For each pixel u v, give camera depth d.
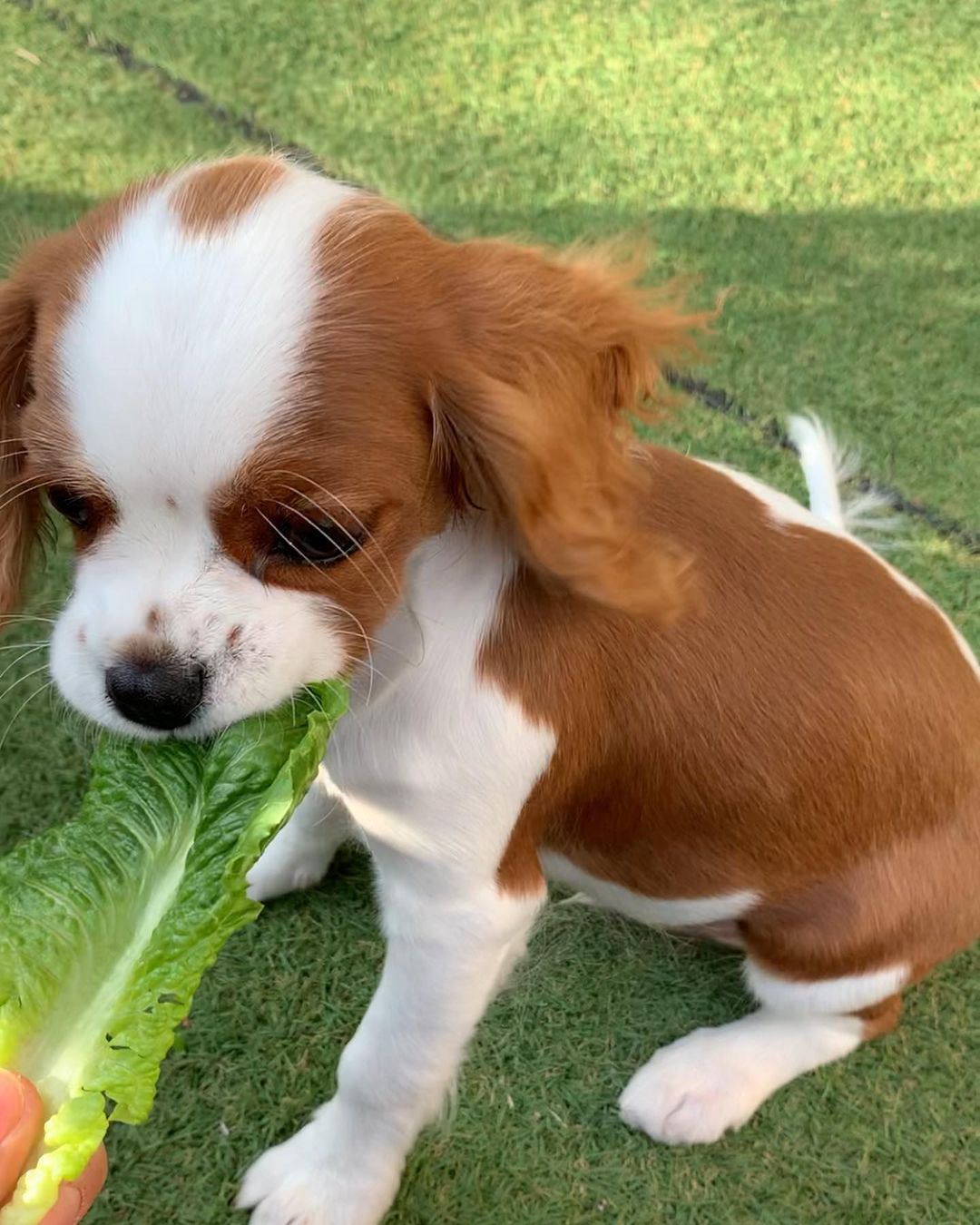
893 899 0.36
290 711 0.26
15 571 0.29
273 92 0.70
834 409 0.58
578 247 0.30
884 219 0.67
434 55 0.73
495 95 0.71
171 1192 0.37
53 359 0.24
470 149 0.68
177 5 0.73
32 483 0.27
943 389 0.59
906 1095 0.41
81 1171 0.23
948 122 0.72
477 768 0.30
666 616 0.28
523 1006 0.42
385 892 0.33
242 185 0.25
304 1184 0.36
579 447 0.27
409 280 0.25
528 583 0.30
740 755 0.33
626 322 0.28
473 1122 0.40
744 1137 0.40
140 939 0.26
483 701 0.30
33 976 0.25
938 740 0.34
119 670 0.25
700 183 0.68
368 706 0.29
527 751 0.31
